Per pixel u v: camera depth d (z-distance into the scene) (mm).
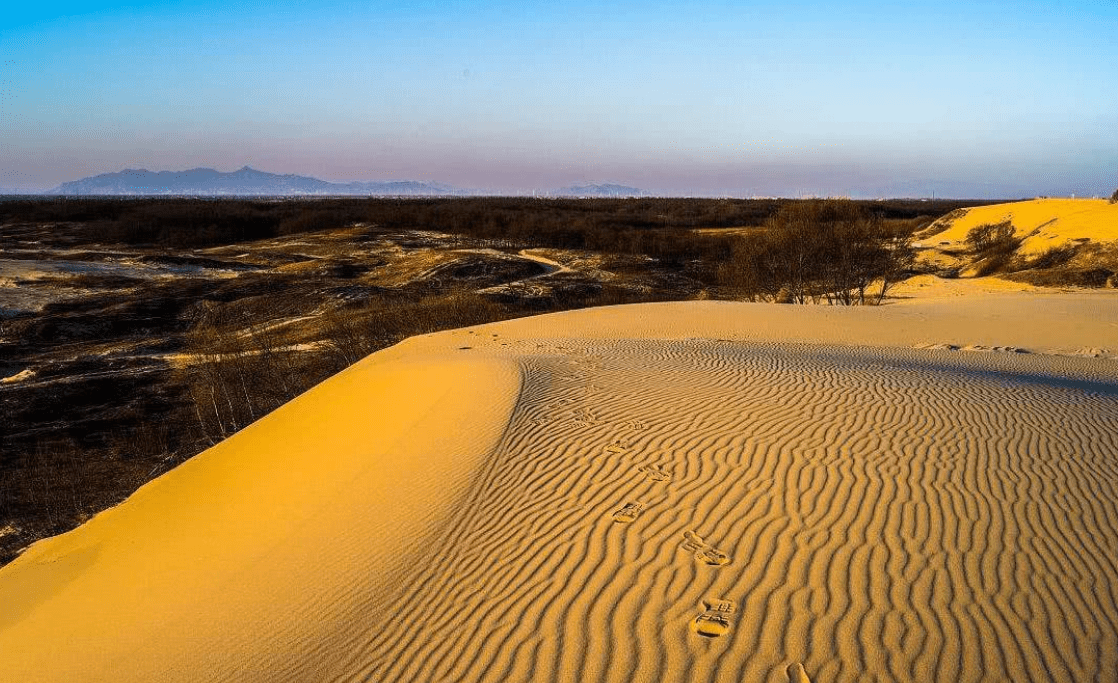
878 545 6199
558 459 8586
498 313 33062
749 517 6797
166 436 21391
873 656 4863
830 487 7332
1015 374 14672
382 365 16594
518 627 5508
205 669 6023
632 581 5906
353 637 5812
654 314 26469
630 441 8953
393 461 9773
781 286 40969
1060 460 8070
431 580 6402
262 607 6875
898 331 24125
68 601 9008
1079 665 4758
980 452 8273
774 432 9008
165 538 10094
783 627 5191
